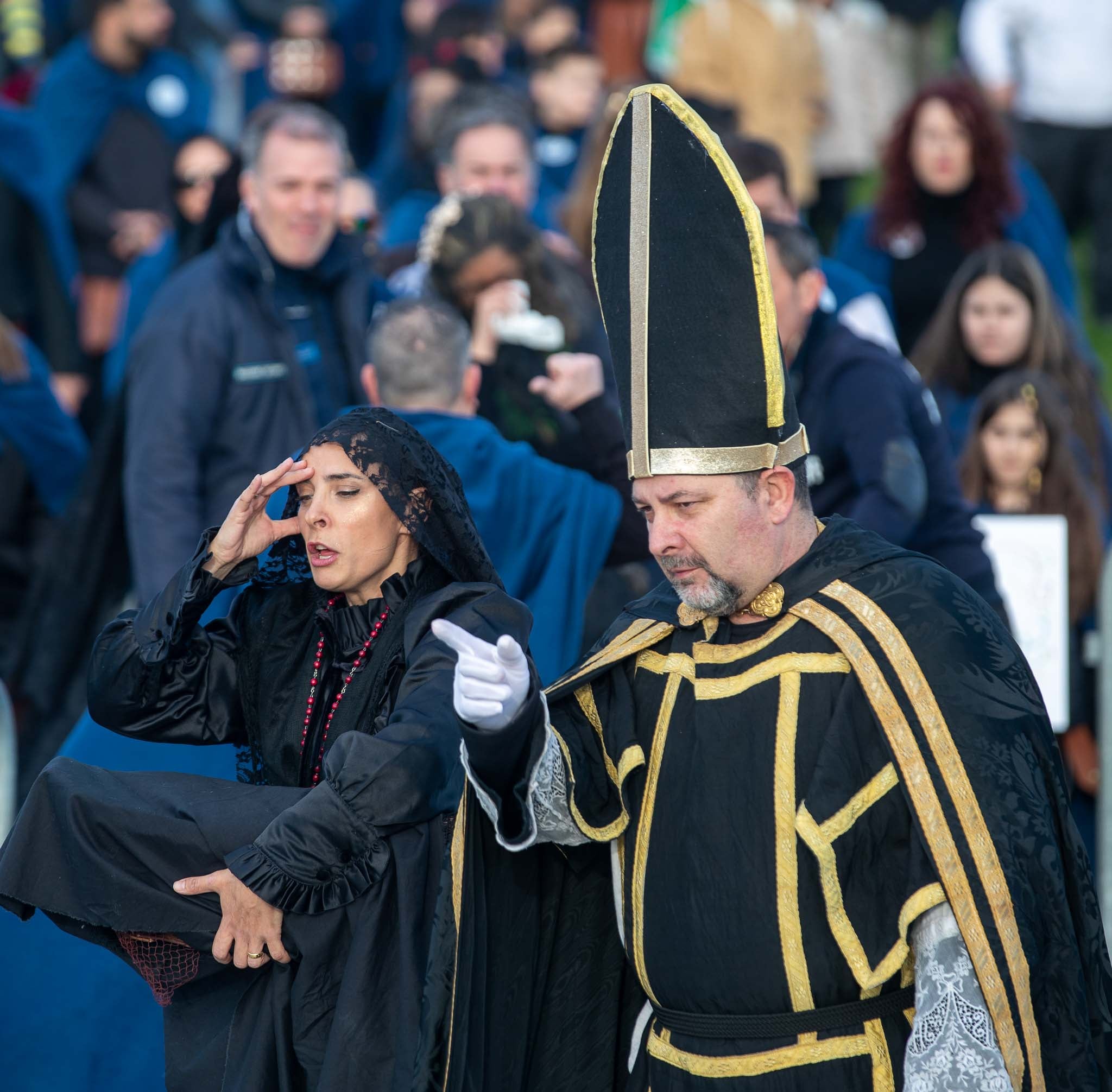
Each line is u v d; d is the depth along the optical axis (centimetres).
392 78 3694
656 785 1027
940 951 956
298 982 1050
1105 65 3312
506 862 1047
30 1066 1311
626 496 1548
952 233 2420
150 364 1731
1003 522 1830
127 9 3030
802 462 1014
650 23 3606
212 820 1062
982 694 969
